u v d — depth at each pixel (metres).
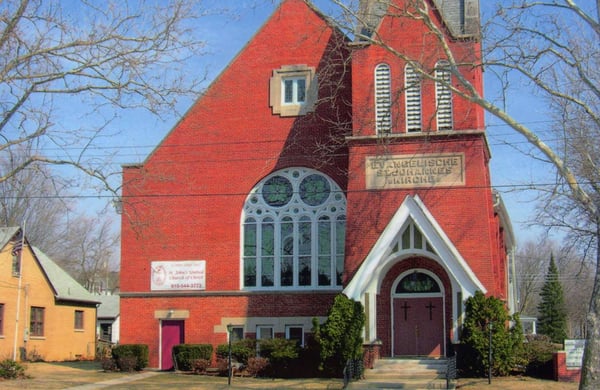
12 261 43.81
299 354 30.17
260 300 34.56
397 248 30.03
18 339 43.75
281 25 36.41
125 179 36.09
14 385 27.89
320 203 34.88
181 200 36.00
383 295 31.02
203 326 34.91
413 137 30.83
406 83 31.28
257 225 35.31
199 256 35.47
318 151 34.88
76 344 50.56
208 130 36.28
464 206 29.98
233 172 35.84
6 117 21.27
